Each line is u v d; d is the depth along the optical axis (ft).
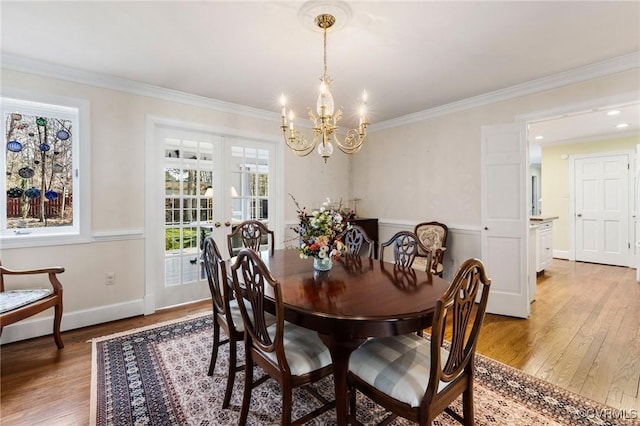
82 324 9.31
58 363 7.27
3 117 8.56
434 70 9.02
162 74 9.30
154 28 6.79
